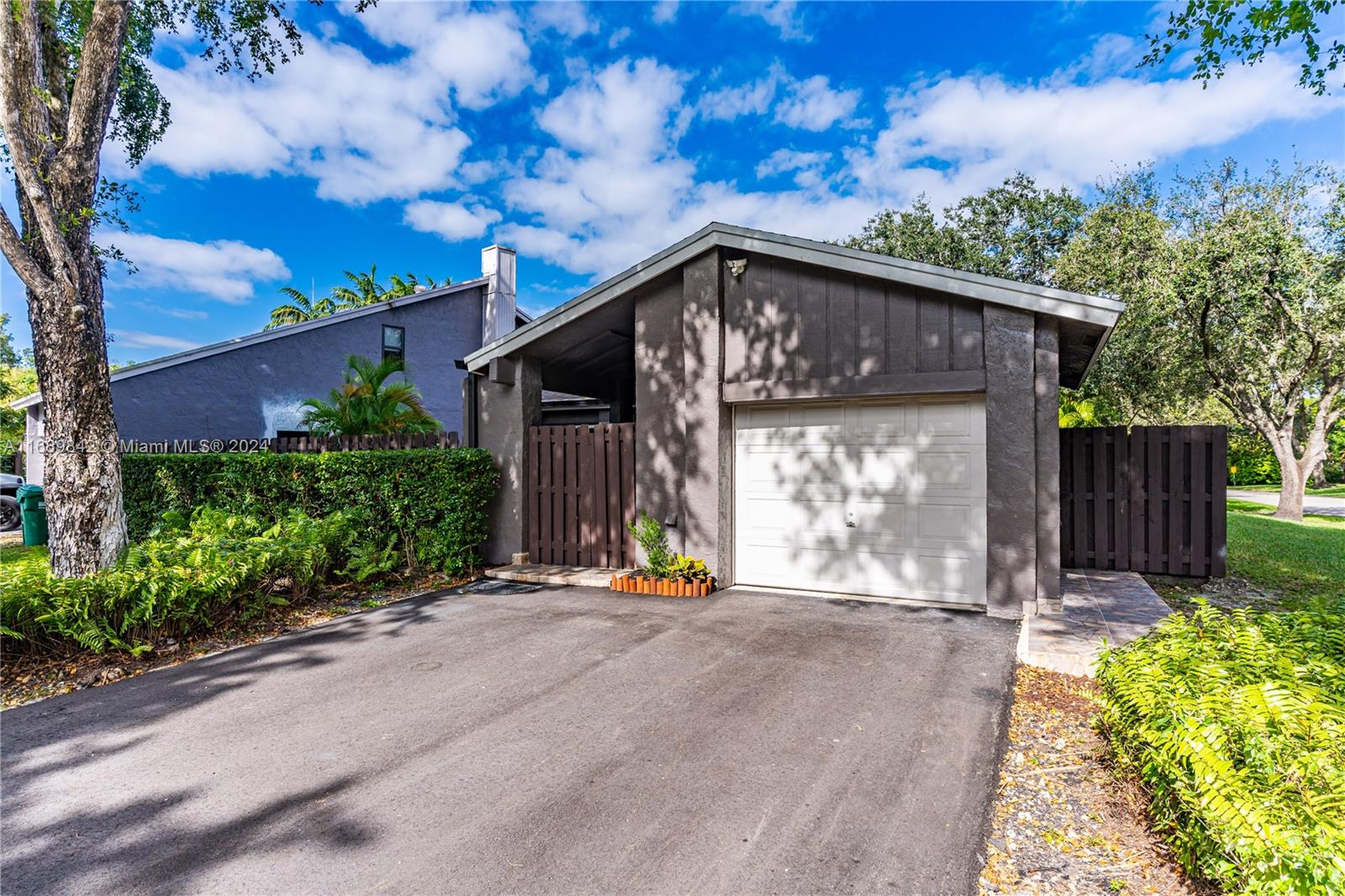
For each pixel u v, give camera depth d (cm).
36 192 602
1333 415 1513
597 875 252
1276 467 3086
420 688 455
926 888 241
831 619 618
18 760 355
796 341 723
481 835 279
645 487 809
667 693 438
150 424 1270
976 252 1969
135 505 970
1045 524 620
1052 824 279
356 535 807
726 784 319
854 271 673
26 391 2617
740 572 781
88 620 508
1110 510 835
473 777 329
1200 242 1344
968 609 649
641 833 279
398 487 839
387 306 1620
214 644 566
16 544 1246
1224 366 1488
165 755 359
